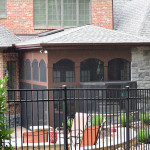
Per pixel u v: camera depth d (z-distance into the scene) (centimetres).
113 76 1842
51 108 1672
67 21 2252
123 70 1861
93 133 1162
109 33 1897
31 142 1188
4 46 1917
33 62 1834
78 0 2253
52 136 1127
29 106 1812
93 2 2256
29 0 2220
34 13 2233
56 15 2239
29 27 2223
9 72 2014
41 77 1747
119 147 1136
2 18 2205
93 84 1711
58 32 2141
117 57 1812
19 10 2219
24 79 1970
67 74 1764
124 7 2584
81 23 2261
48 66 1681
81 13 2259
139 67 1861
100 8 2266
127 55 1833
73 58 1731
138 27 2147
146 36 2066
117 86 1727
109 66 1825
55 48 1678
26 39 2162
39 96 1762
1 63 1970
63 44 1670
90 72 1814
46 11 2233
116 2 2630
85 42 1703
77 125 1274
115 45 1773
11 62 2027
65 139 854
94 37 1800
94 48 1755
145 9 2323
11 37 2066
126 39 1791
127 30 2206
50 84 1681
